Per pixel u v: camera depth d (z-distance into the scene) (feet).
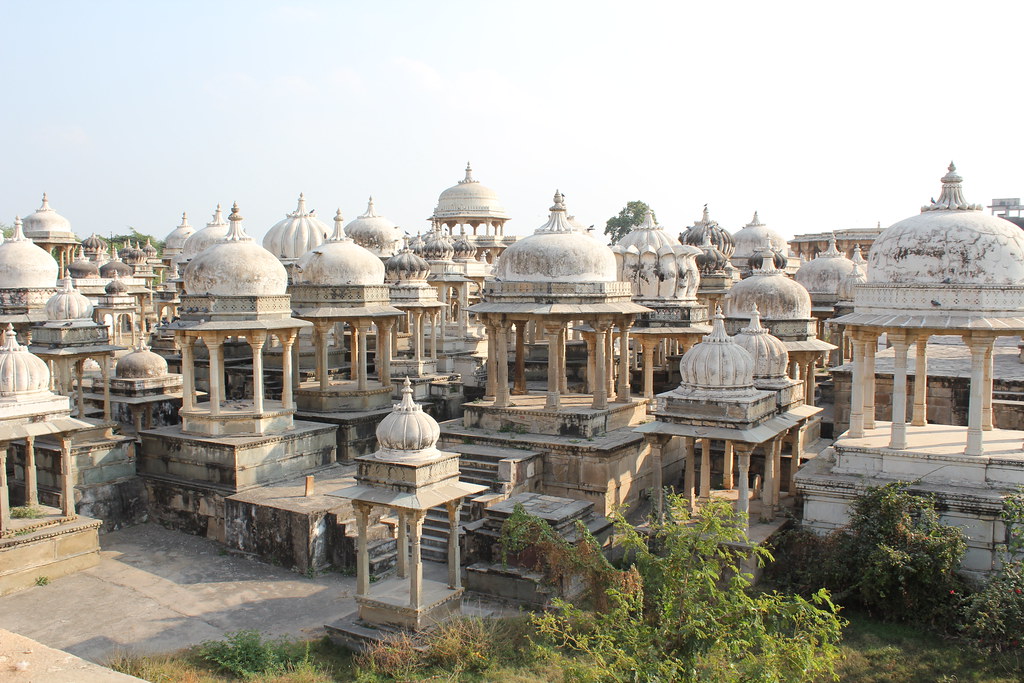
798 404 68.85
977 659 46.16
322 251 91.04
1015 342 108.68
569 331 117.39
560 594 52.75
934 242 58.08
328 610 56.75
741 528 45.70
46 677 17.13
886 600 50.98
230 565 65.46
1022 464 54.65
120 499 73.77
